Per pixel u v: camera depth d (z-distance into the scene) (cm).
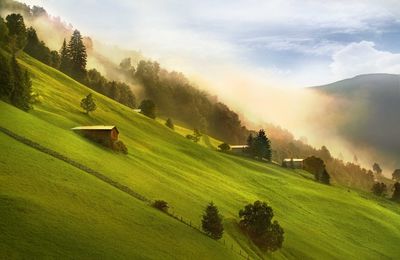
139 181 9225
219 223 7844
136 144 13988
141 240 5838
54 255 4519
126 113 18250
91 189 6812
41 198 5662
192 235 7106
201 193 11069
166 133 18088
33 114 11150
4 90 10281
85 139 10506
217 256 6800
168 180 10725
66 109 14262
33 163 6762
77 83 19075
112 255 5016
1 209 4962
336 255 10756
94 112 15700
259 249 8975
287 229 11456
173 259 5716
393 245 13488
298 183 18500
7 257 4188
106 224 5819
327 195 17375
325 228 13262
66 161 7756
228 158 19388
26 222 4897
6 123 8412
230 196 12075
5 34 16725
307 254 10094
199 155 16500
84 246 4934
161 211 7631
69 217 5475
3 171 6025
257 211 9362
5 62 10506
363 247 12612
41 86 15625
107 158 9762
